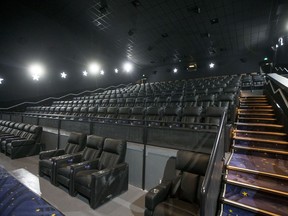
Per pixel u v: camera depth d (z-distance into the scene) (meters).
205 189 1.48
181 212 2.05
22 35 8.34
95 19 8.79
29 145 5.27
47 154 4.04
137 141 3.85
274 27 9.09
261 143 3.21
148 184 3.28
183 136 3.27
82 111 6.93
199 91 7.43
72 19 9.02
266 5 7.33
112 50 12.63
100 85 13.81
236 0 7.12
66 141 4.87
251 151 3.09
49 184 3.46
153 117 5.08
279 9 7.46
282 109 3.69
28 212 2.11
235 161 2.79
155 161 3.23
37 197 2.42
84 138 4.29
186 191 2.42
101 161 3.50
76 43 10.95
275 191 2.09
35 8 8.27
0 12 7.41
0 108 8.28
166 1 7.32
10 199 2.36
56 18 9.09
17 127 6.41
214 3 7.35
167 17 8.48
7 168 4.24
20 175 3.85
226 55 13.27
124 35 10.38
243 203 2.08
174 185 2.59
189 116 4.66
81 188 2.90
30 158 5.07
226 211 2.11
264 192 2.16
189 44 11.50
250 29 9.43
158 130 3.60
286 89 3.23
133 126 3.91
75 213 2.57
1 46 7.75
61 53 10.27
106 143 3.60
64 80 10.91
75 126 5.16
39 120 6.62
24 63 8.71
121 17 8.53
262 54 12.18
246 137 3.49
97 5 7.66
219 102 5.45
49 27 9.32
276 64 10.89
